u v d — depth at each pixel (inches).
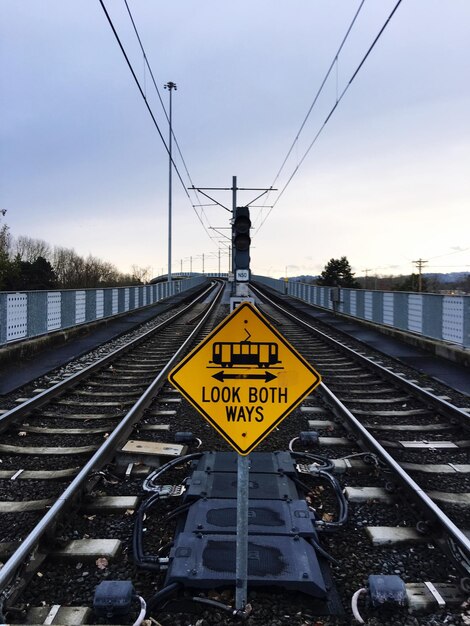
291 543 125.4
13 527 147.1
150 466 196.5
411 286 3216.0
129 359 464.1
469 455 216.8
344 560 132.7
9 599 111.1
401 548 139.6
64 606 110.8
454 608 113.3
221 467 173.5
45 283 1771.7
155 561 125.3
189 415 269.1
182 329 737.6
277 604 111.8
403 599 110.1
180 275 5551.2
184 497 153.5
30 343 470.6
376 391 333.1
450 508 163.2
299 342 602.5
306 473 181.2
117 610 105.4
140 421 254.4
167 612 110.2
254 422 103.9
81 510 157.8
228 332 103.9
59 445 222.7
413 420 271.1
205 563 117.8
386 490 172.6
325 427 250.8
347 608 113.1
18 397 314.3
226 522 134.2
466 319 440.1
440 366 431.8
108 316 818.8
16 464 199.9
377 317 733.9
